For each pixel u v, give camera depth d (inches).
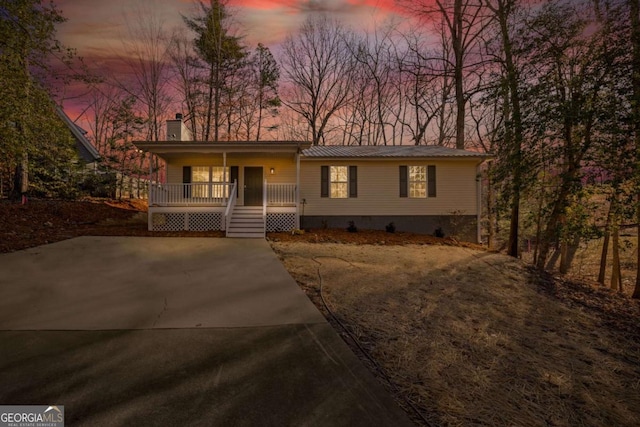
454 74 782.5
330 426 86.5
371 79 998.4
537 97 324.8
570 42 312.7
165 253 304.8
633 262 553.0
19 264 246.4
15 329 140.3
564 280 328.8
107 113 905.5
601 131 285.1
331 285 224.4
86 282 211.6
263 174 540.1
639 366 156.8
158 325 149.3
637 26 272.5
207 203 454.0
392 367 123.5
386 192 529.0
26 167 486.6
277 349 129.9
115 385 101.1
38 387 98.9
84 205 538.3
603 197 320.5
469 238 522.9
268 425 85.7
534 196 374.0
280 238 410.9
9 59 361.1
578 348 169.6
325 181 528.4
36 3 392.2
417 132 954.7
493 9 461.4
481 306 212.5
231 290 204.8
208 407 92.0
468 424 95.1
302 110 1028.5
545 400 115.6
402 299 207.3
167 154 497.7
